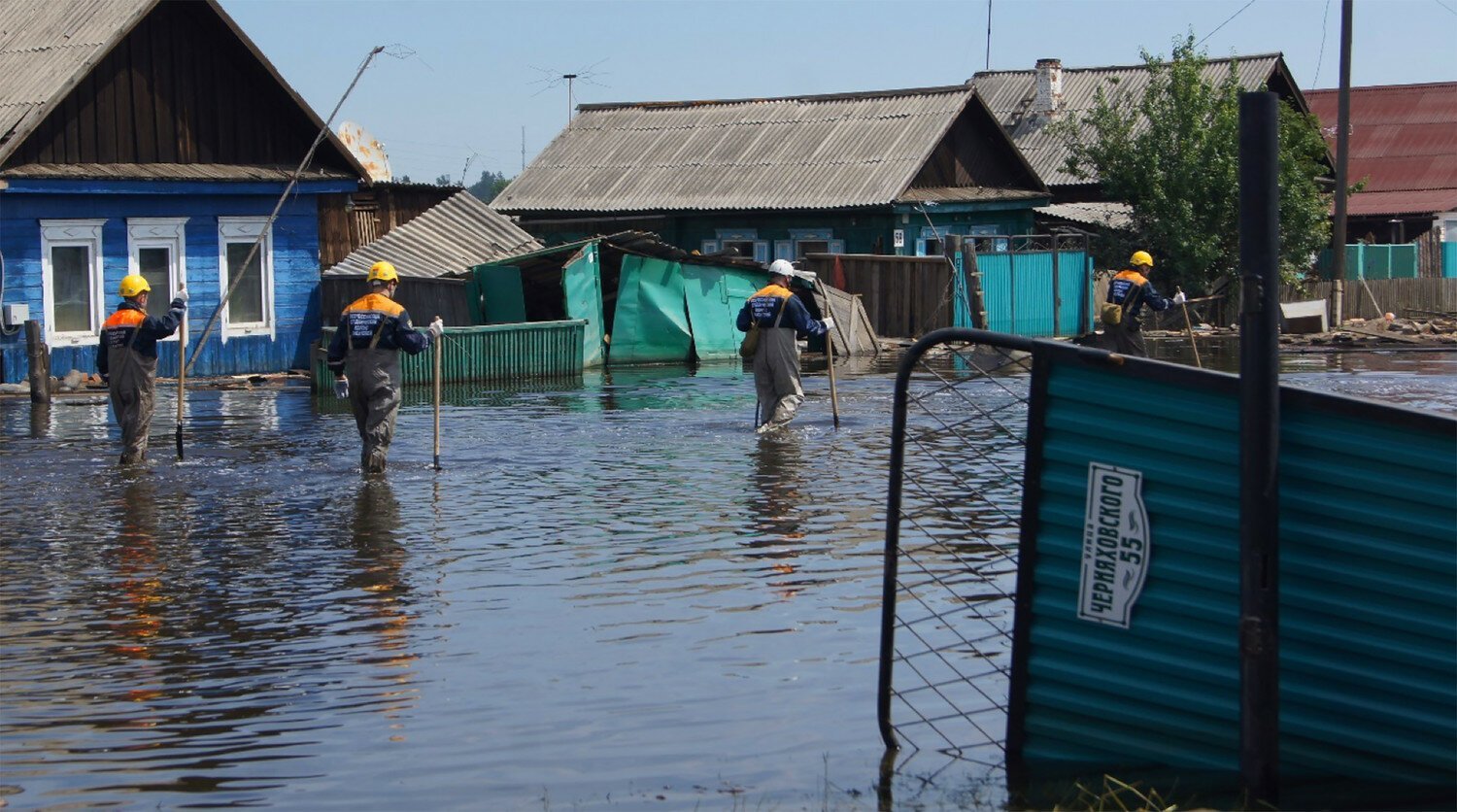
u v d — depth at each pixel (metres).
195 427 16.98
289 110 24.62
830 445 14.62
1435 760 5.43
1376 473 5.32
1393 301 35.38
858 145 34.97
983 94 43.75
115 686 7.08
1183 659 5.53
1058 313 31.09
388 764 6.02
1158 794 5.48
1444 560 5.29
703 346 26.62
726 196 34.56
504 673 7.21
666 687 6.97
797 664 7.27
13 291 21.41
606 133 38.97
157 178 22.58
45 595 8.84
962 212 34.59
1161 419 5.47
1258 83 39.25
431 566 9.50
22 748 6.23
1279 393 5.34
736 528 10.52
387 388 13.25
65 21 22.78
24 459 14.34
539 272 26.88
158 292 23.31
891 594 6.09
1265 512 5.22
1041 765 5.82
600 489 12.29
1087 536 5.62
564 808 5.55
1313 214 33.59
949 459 13.48
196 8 23.30
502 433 15.96
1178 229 33.25
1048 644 5.73
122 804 5.61
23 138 20.75
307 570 9.44
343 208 28.41
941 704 6.65
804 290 27.84
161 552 10.03
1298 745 5.52
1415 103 47.44
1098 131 37.47
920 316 29.70
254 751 6.19
